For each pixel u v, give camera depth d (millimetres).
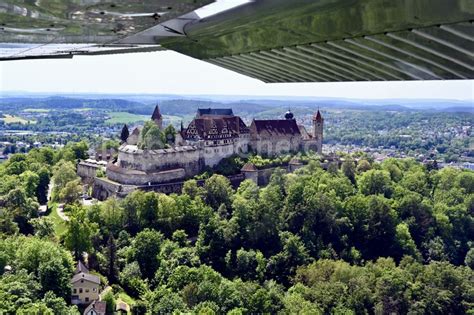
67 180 173000
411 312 104875
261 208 125375
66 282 89750
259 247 121438
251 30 22438
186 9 20359
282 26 20688
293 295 99625
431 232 148375
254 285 100188
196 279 98312
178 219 129625
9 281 84062
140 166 164000
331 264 112812
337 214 135625
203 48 26453
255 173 181750
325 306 100562
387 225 136500
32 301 80812
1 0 19922
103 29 24484
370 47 19578
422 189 183625
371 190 171250
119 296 99062
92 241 116625
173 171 167625
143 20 22469
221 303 93688
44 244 96688
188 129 185125
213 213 135125
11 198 134875
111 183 163000
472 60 17656
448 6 15195
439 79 20578
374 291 107125
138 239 112125
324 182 166375
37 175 169750
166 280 103625
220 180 149500
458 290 111000
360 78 23938
